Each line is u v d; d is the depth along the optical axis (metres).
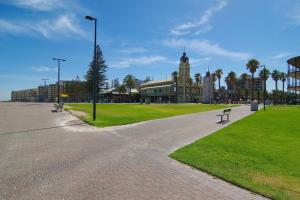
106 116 28.39
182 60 133.00
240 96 142.38
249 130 18.66
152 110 42.00
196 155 10.98
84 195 6.32
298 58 64.06
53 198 6.07
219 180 8.05
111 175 8.02
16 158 9.91
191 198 6.45
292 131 18.38
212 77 130.00
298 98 99.00
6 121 22.53
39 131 17.06
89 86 99.62
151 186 7.18
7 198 6.02
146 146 12.84
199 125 21.84
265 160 10.68
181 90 131.00
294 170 9.47
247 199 6.63
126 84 142.00
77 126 19.98
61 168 8.62
